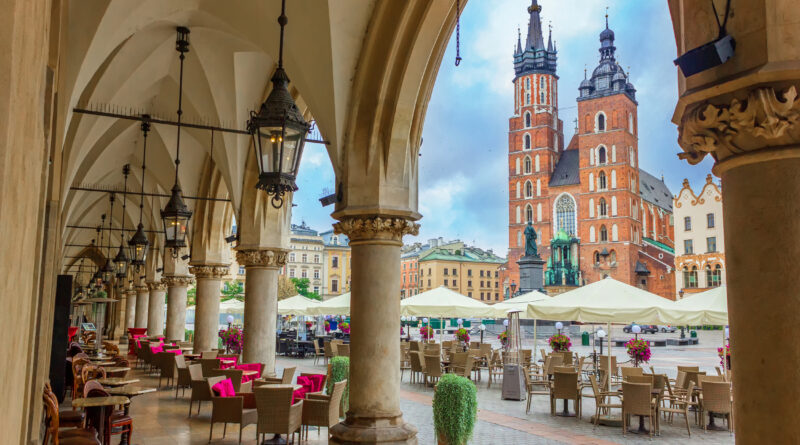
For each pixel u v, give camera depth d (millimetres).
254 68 12117
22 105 1360
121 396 7738
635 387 10602
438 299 18000
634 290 13469
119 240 32719
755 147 2791
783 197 2693
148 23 9828
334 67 8172
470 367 15875
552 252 78312
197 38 11453
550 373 15344
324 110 8508
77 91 8859
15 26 1220
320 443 8930
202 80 12523
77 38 8305
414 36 7605
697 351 36375
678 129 3260
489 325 57781
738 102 2795
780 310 2635
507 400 14703
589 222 80938
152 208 23500
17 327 1535
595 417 11438
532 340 44969
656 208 95562
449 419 7617
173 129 16344
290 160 5930
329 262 98188
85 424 7980
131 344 23641
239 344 20328
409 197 8117
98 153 16938
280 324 41250
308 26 8375
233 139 12797
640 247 81688
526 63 90500
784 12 2703
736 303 2820
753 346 2705
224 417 8688
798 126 2678
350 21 8094
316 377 10141
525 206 88250
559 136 91875
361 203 7957
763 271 2705
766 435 2623
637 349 15109
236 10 9664
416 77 7848
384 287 7777
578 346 38875
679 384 13328
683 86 3283
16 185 1346
